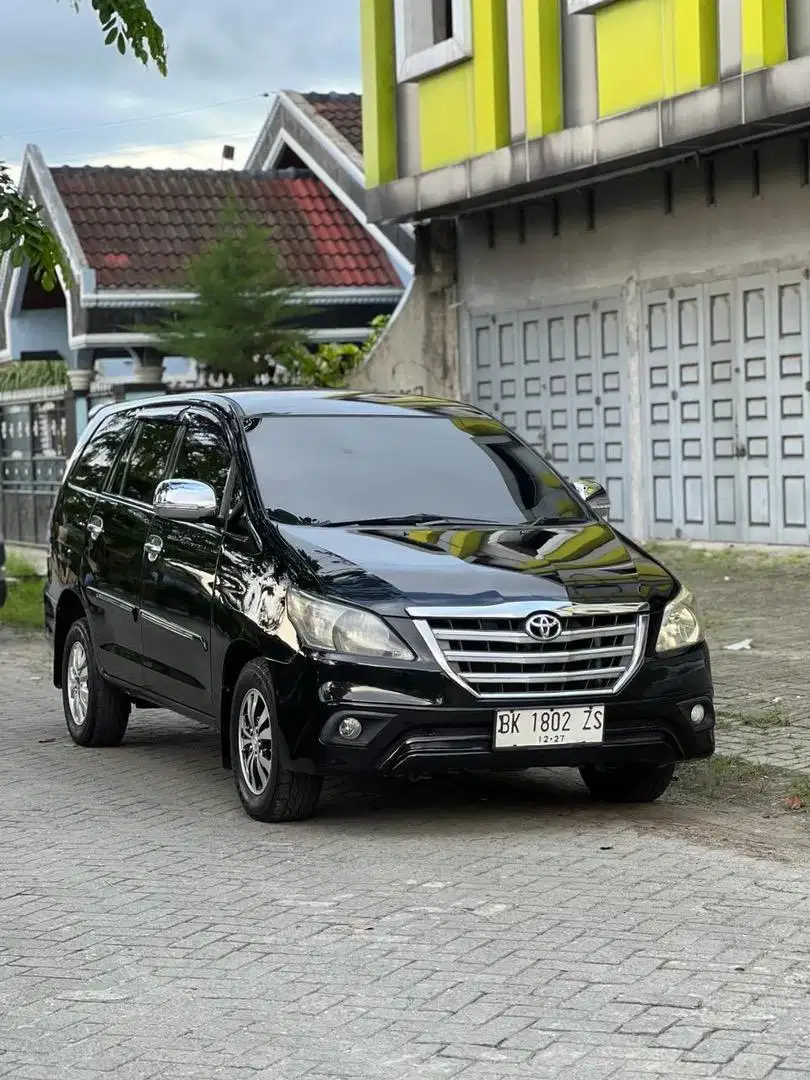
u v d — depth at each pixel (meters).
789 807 8.22
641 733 7.64
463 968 5.74
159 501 8.54
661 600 7.77
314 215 26.77
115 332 23.97
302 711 7.50
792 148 17.19
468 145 20.33
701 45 16.39
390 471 8.76
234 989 5.59
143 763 9.88
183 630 8.67
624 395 19.98
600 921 6.28
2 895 6.93
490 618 7.42
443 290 22.97
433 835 7.76
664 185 19.00
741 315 18.12
